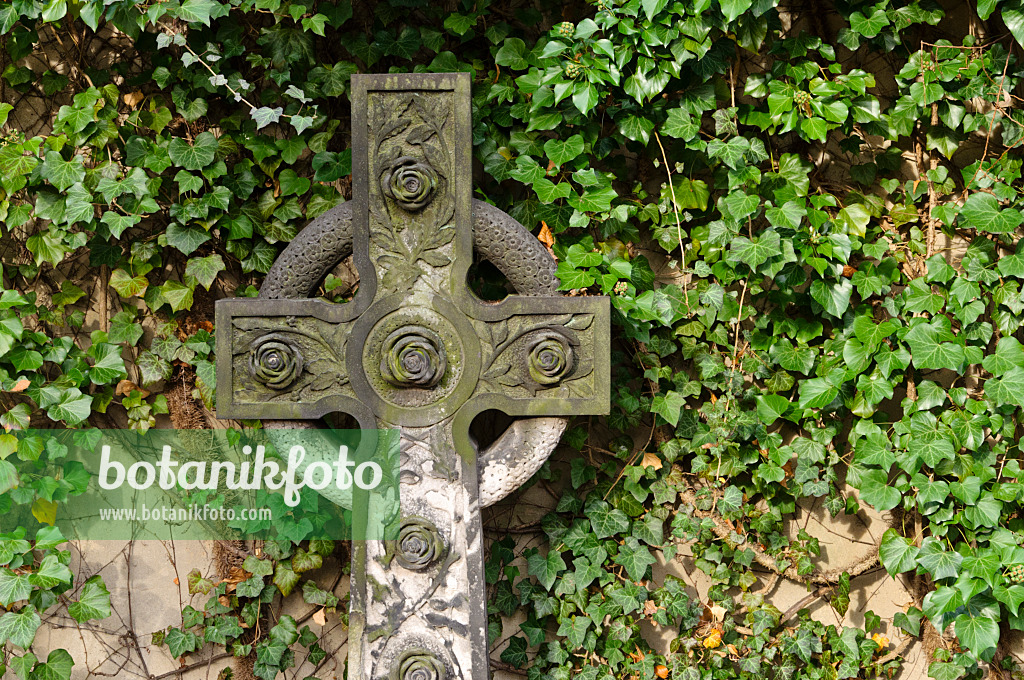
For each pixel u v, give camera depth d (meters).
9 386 2.18
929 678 2.41
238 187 2.27
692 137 2.15
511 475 1.94
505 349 1.90
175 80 2.23
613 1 2.05
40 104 2.36
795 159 2.25
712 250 2.28
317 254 1.93
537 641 2.35
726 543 2.35
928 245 2.33
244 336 1.89
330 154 2.25
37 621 2.15
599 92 2.07
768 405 2.27
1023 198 2.21
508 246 1.94
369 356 1.90
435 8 2.27
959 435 2.24
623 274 2.10
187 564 2.44
